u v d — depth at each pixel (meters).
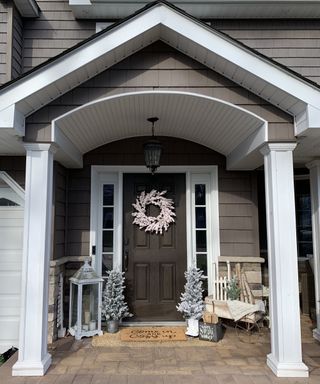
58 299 4.15
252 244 4.65
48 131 3.18
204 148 4.75
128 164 4.68
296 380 2.92
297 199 5.56
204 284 4.71
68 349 3.68
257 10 4.59
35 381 2.90
